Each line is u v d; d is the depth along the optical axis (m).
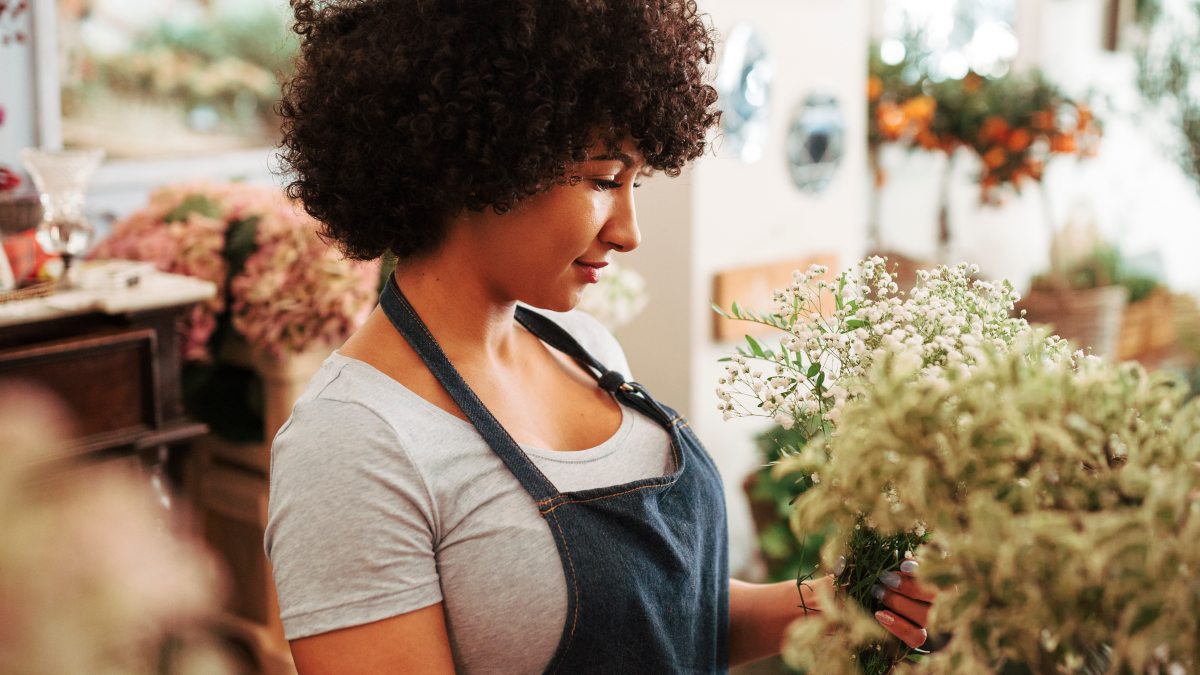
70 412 2.29
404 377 1.05
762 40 3.39
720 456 3.46
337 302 2.66
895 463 0.75
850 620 0.82
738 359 1.16
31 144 3.33
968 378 0.77
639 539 1.07
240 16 3.68
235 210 2.79
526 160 0.98
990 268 5.61
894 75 4.84
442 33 0.98
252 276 2.66
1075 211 5.82
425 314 1.09
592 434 1.18
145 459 2.44
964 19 5.34
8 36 3.16
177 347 2.52
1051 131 4.50
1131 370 0.78
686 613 1.10
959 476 0.73
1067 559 0.67
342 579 0.95
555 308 1.10
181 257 2.71
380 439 0.98
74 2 3.33
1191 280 5.96
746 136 3.40
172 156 3.61
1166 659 0.69
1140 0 5.68
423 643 0.96
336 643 0.95
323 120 1.05
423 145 0.99
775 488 3.11
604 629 1.03
